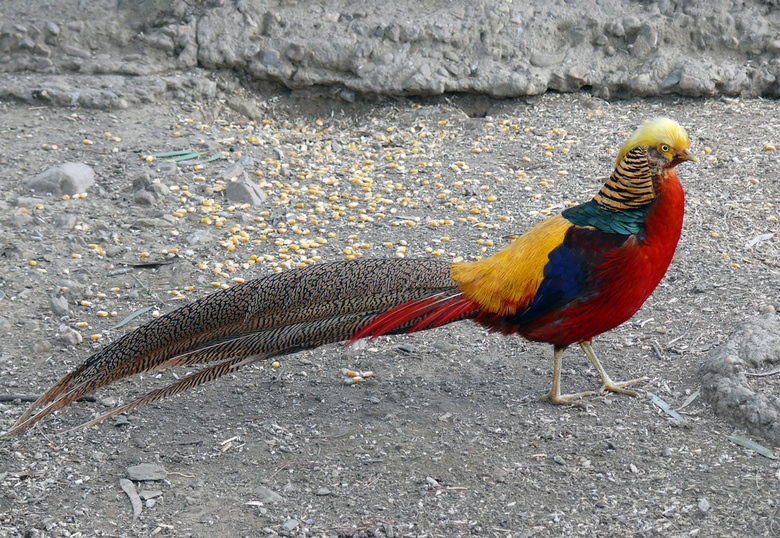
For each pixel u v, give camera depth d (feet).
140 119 32.55
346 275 15.97
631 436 16.21
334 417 17.29
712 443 15.88
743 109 33.53
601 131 32.32
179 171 28.73
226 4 36.01
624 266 15.38
